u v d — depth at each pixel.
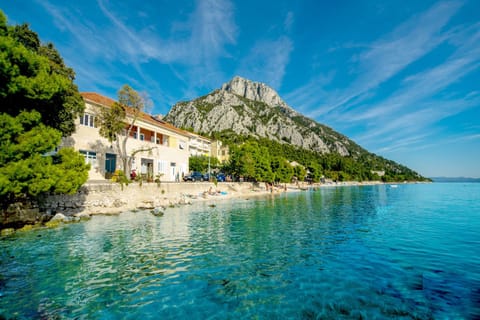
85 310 6.89
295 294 7.79
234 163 59.25
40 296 7.58
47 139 14.95
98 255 11.27
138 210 24.77
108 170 32.47
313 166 112.69
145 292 7.89
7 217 16.42
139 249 12.22
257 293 7.86
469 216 24.08
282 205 32.50
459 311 6.82
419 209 29.94
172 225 18.06
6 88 13.45
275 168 70.62
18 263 10.21
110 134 28.47
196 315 6.68
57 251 11.73
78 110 21.31
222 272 9.46
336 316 6.62
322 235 15.44
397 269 9.82
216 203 33.56
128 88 30.55
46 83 14.93
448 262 10.60
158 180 33.56
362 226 18.42
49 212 19.36
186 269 9.74
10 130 13.57
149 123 39.28
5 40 13.30
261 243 13.49
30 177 14.19
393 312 6.80
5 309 6.85
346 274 9.32
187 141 50.31
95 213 22.19
